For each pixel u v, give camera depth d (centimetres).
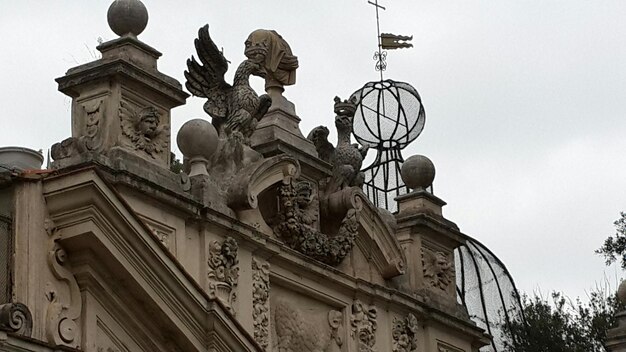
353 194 3644
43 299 2853
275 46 3669
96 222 2886
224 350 3081
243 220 3338
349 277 3625
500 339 4806
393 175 4462
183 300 3014
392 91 4484
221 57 3456
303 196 3509
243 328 3108
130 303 2972
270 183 3406
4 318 2750
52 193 2897
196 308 3034
